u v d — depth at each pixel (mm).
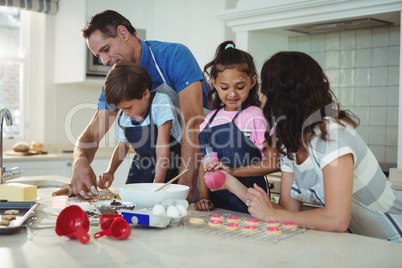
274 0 3225
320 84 1361
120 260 992
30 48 4500
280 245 1119
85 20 3934
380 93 3463
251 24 3494
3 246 1101
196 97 1959
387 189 1499
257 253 1048
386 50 3408
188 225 1309
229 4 3861
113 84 1759
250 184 1749
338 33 3658
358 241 1166
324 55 3754
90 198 1768
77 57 4055
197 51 4078
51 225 1309
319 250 1077
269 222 1288
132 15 4277
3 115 1813
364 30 3512
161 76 2072
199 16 4051
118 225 1179
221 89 1782
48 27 4426
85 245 1111
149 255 1029
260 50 3668
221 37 3877
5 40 4418
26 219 1317
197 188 1955
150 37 4414
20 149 4035
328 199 1295
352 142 1354
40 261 983
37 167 3859
